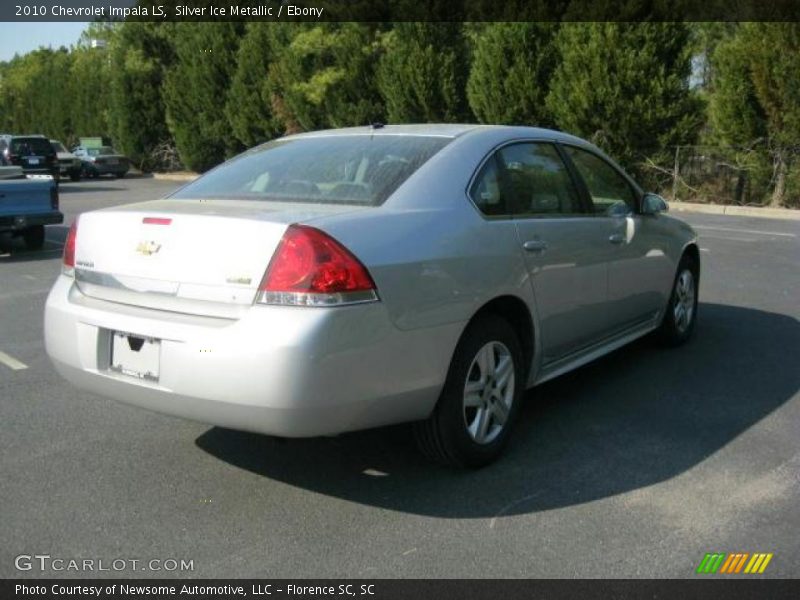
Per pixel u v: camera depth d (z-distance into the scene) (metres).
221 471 3.99
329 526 3.44
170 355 3.35
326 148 4.42
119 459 4.14
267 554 3.21
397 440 4.36
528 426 4.58
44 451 4.24
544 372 4.52
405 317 3.46
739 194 19.66
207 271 3.39
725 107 18.98
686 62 19.50
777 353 6.06
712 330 6.79
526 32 20.73
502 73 21.34
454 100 23.38
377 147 4.27
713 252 11.51
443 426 3.77
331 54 26.55
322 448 4.26
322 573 3.08
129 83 36.69
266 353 3.17
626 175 5.52
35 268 10.46
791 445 4.29
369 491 3.77
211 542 3.31
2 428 4.57
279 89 29.67
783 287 8.74
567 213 4.70
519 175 4.41
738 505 3.61
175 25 34.72
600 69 19.42
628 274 5.21
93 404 4.99
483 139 4.32
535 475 3.93
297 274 3.23
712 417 4.71
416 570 3.09
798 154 18.39
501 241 4.02
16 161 26.81
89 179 34.53
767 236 13.56
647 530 3.39
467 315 3.75
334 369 3.23
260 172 4.35
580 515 3.52
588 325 4.86
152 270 3.55
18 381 5.48
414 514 3.54
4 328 7.07
